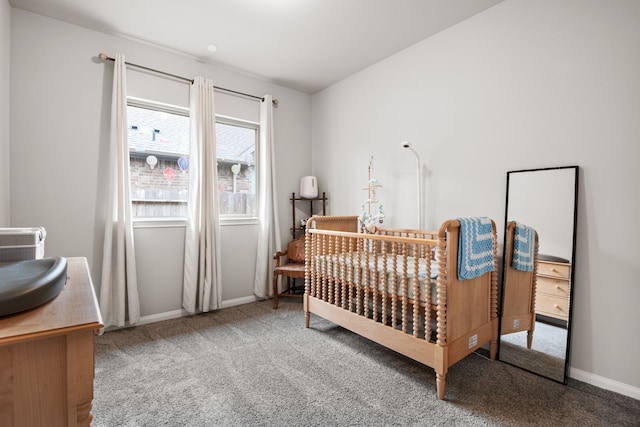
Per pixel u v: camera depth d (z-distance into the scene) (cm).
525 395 179
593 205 189
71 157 259
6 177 227
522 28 219
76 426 58
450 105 263
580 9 193
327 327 284
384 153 321
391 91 313
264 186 365
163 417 160
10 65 233
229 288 351
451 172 262
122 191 270
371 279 228
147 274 296
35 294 62
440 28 265
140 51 290
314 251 285
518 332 215
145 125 304
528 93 216
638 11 174
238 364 215
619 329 181
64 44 255
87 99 265
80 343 58
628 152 178
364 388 186
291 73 355
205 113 319
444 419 159
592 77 189
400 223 306
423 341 186
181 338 258
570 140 198
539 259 208
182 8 239
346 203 368
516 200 220
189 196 312
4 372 53
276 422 156
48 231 250
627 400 174
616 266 182
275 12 244
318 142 409
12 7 235
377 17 250
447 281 179
